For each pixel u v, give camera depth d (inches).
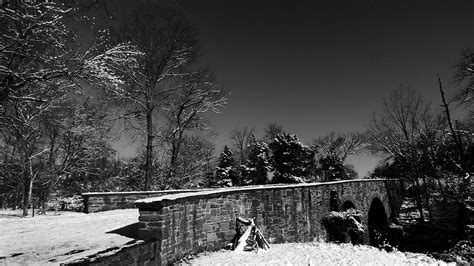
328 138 1916.8
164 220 293.6
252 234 422.3
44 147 831.7
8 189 1034.7
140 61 769.6
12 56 328.5
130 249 250.4
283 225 534.0
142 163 1011.9
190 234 342.0
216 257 347.6
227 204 418.0
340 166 1760.6
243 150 1951.3
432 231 1021.8
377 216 1171.9
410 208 1353.3
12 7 302.5
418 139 1152.2
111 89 402.0
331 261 357.1
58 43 340.2
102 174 1112.8
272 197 520.4
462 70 803.4
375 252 428.5
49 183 849.5
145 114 823.1
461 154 876.6
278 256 373.1
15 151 753.0
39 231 324.2
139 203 294.7
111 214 463.2
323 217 685.9
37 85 403.5
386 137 1239.5
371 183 1075.9
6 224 375.6
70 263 200.2
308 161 1470.2
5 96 321.1
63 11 322.0
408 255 418.3
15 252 231.6
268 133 1953.7
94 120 854.5
